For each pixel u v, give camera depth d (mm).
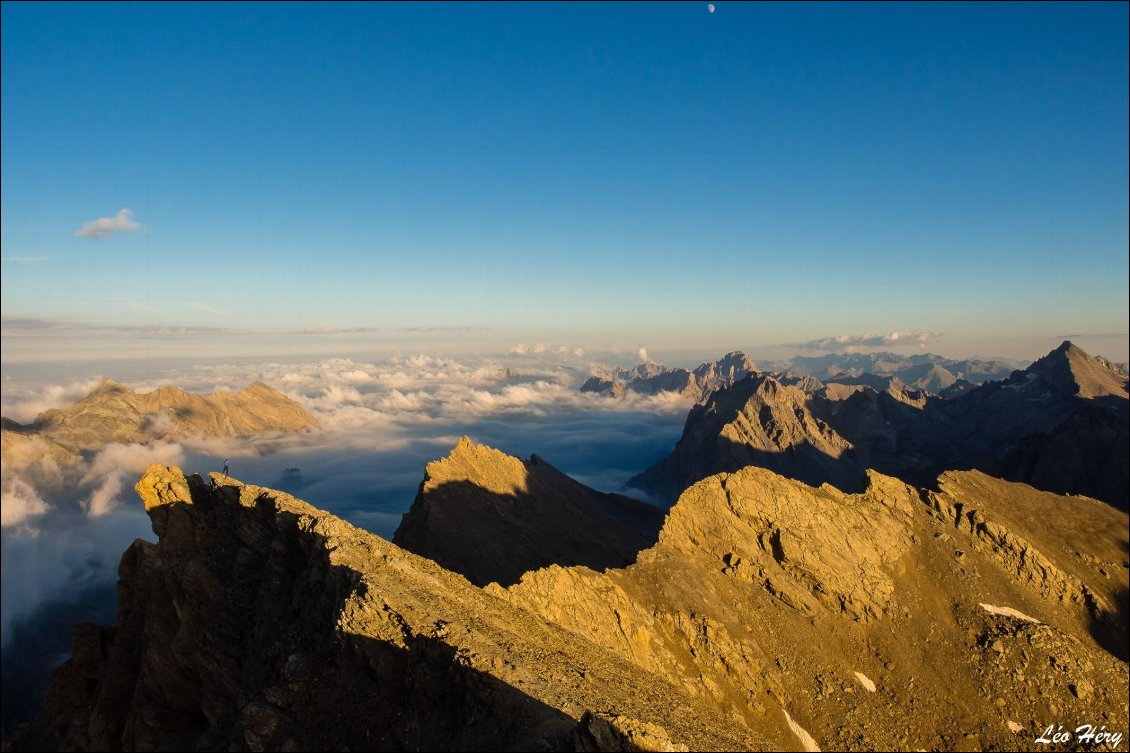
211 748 48469
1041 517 167000
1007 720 92250
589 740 34000
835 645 101938
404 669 43125
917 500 146000
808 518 120812
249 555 62719
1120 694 96562
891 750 84688
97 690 71625
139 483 72375
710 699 81125
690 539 115500
